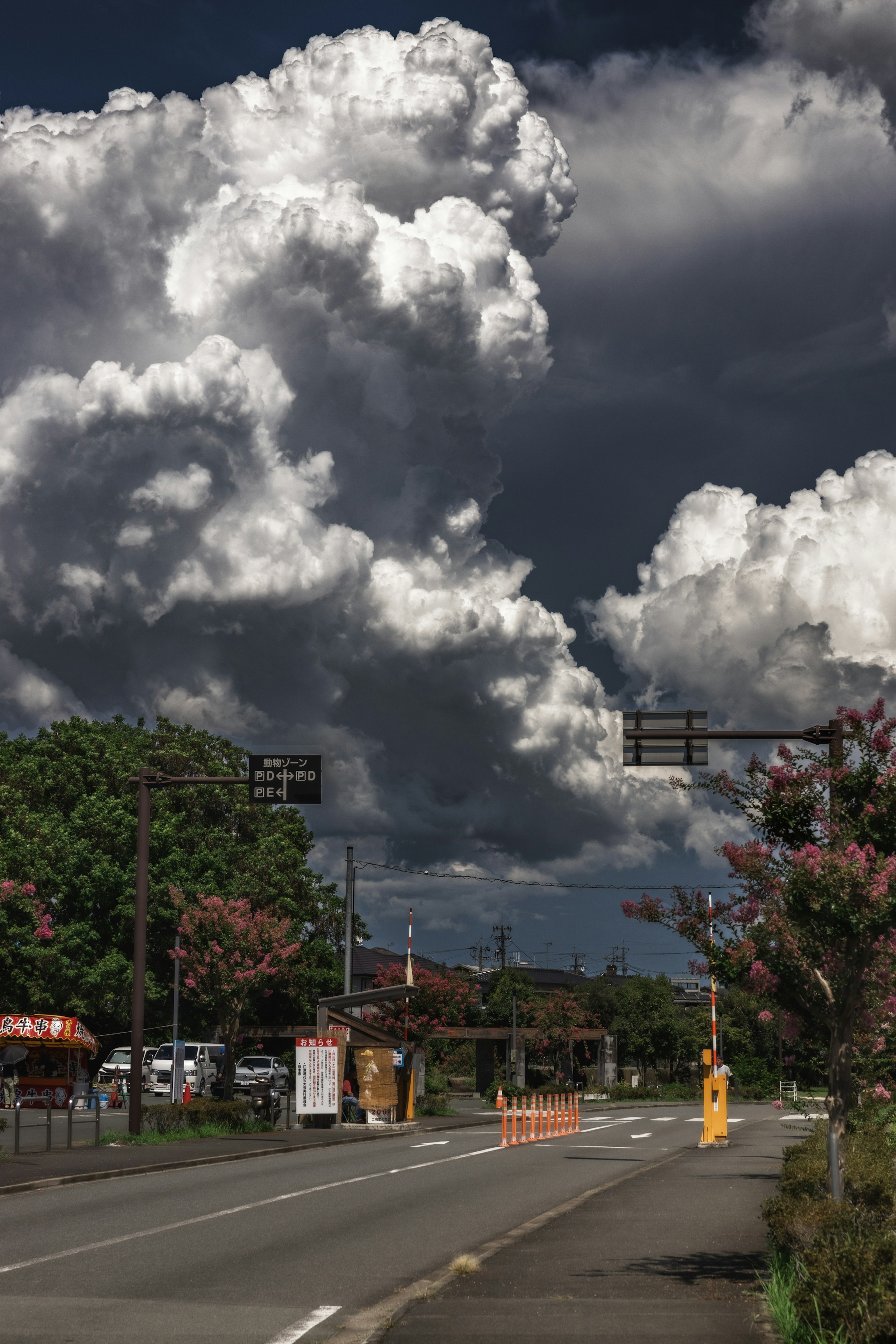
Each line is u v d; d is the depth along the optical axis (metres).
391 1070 35.78
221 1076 53.22
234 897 57.38
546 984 121.19
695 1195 17.56
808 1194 10.48
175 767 61.72
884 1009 10.40
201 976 38.53
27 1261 11.64
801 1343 7.64
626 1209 15.78
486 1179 20.45
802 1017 10.63
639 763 19.64
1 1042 44.78
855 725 10.86
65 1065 47.69
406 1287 10.45
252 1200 16.86
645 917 10.78
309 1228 14.09
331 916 65.00
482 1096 71.44
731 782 11.11
